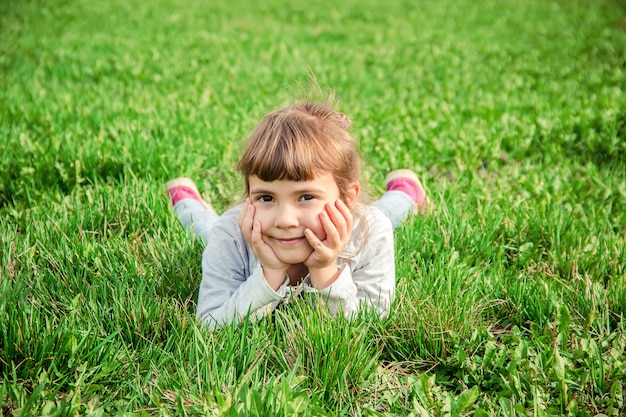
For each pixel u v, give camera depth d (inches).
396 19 507.2
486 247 129.4
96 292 106.1
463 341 101.3
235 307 98.1
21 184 152.6
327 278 99.0
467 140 191.9
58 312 102.4
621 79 286.5
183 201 141.3
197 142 184.7
